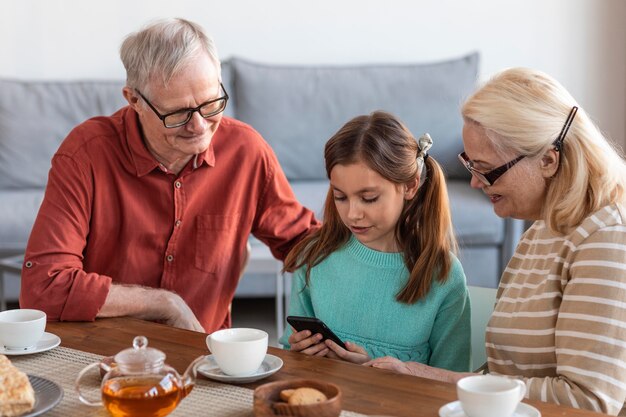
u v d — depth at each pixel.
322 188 4.33
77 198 2.01
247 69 4.53
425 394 1.38
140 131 2.06
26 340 1.57
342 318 1.96
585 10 4.84
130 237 2.09
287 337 2.05
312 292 2.01
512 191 1.62
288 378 1.46
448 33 4.83
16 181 4.32
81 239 2.00
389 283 1.93
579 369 1.47
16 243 3.98
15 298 4.08
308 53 4.80
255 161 2.20
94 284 1.82
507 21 4.84
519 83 1.61
